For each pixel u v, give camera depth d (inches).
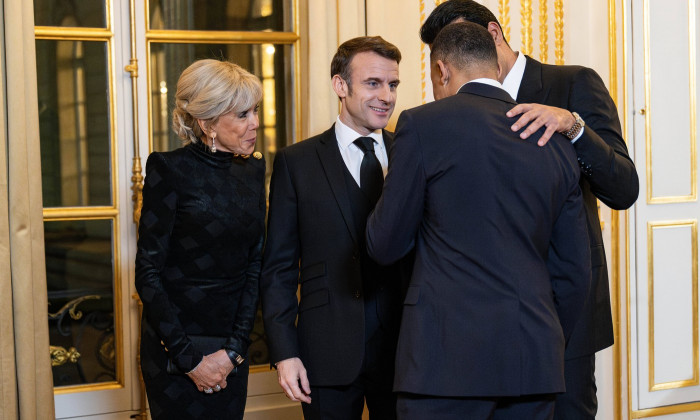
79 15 136.5
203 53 142.6
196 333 92.8
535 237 77.2
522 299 75.4
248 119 92.9
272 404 145.4
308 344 94.5
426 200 79.9
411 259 93.4
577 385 96.8
